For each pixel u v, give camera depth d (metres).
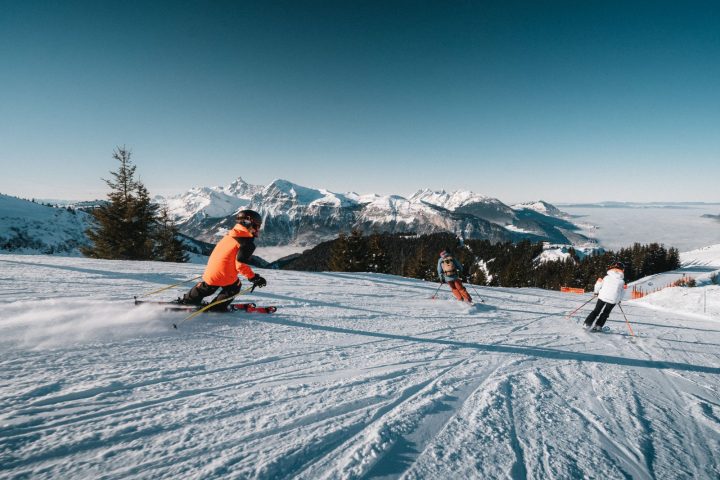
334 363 3.26
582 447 2.07
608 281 6.16
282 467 1.62
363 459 1.73
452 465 1.75
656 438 2.29
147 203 32.94
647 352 4.94
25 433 1.69
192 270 9.70
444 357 3.77
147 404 2.13
